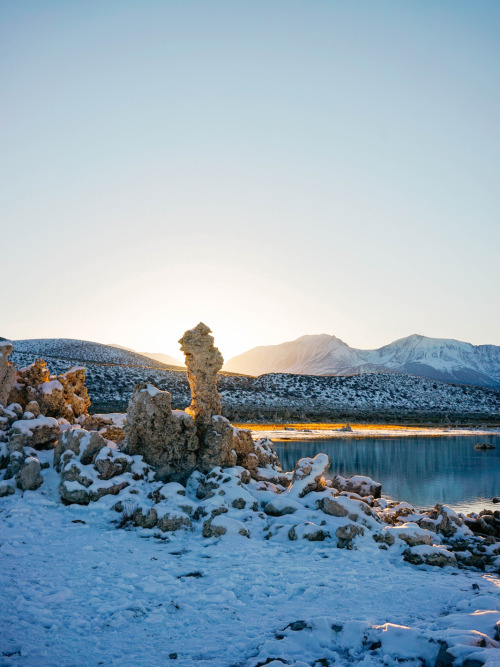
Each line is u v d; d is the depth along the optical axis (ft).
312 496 53.98
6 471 55.72
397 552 41.47
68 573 33.47
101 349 536.83
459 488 88.94
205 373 63.21
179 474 59.36
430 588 32.76
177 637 25.50
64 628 25.80
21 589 30.25
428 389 433.48
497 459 132.77
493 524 55.11
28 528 43.19
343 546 41.88
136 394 59.62
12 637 24.45
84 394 81.15
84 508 49.06
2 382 64.75
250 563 37.14
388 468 114.83
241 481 58.59
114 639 25.02
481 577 36.60
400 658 23.03
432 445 173.58
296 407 330.54
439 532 49.21
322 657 23.72
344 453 143.74
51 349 506.48
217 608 29.01
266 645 24.27
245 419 259.19
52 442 61.93
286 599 30.73
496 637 24.23
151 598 30.32
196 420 62.95
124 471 54.65
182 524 44.93
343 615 28.25
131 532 44.14
